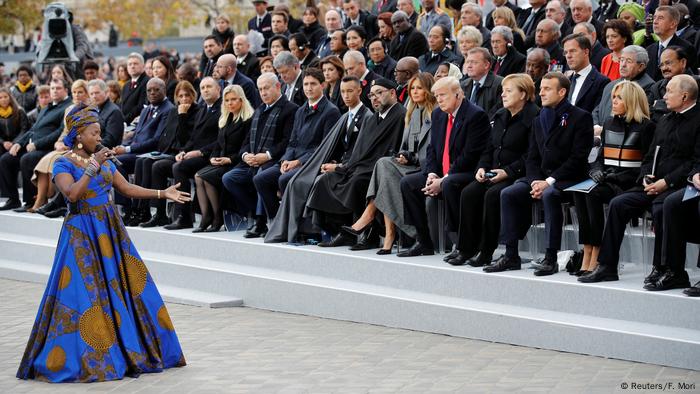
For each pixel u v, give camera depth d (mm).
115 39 70000
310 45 27203
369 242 18609
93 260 13727
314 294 17359
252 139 20750
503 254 16844
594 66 19938
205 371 14016
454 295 16344
